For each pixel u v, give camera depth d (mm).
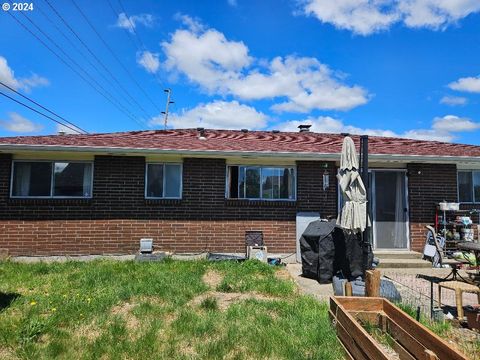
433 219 11766
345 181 7664
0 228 10594
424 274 9703
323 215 11578
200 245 11250
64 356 4406
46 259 10688
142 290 7137
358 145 13180
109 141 11602
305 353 4551
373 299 5141
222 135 15062
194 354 4512
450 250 11266
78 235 10867
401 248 11641
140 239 11062
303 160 11641
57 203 10852
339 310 4781
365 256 7613
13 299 6492
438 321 5820
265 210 11508
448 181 11945
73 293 6973
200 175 11438
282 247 11422
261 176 11664
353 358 4145
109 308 6160
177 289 7215
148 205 11188
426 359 3150
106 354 4508
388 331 4824
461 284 6301
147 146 10945
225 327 5344
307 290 7957
